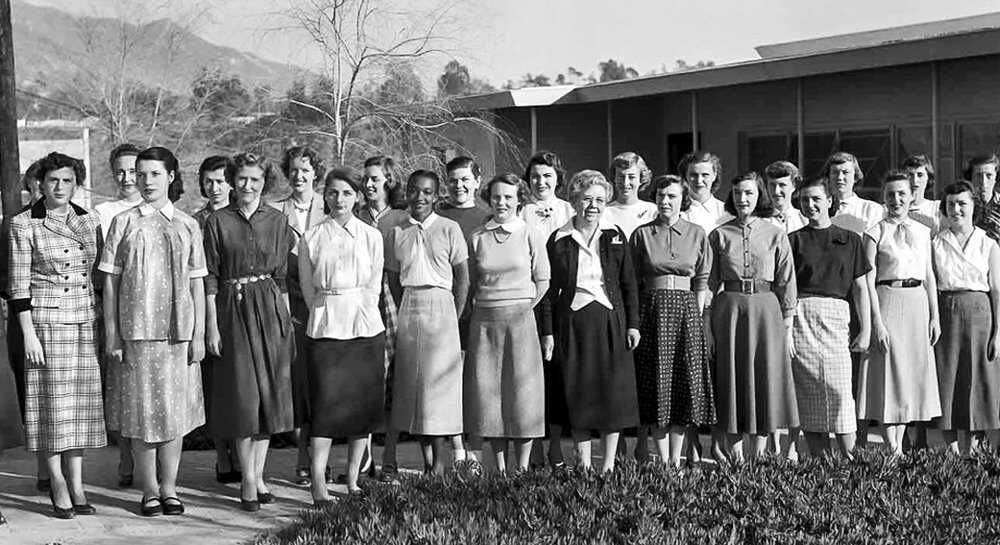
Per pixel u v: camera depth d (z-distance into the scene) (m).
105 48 27.28
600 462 9.16
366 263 8.03
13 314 7.89
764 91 23.77
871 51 19.00
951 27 23.31
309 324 8.00
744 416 8.20
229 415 7.86
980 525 6.13
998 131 18.14
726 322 8.22
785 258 8.21
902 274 8.63
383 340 8.12
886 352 8.60
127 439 8.56
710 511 6.10
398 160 20.14
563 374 8.15
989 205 9.25
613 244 8.16
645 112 27.75
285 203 8.75
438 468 8.57
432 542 5.39
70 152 31.78
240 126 24.47
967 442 8.98
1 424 7.57
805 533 5.93
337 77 20.17
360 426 8.01
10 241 7.64
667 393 8.20
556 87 26.58
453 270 8.31
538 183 9.14
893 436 8.77
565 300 8.16
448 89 22.25
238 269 7.89
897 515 6.19
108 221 8.58
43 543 7.21
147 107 27.59
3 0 12.11
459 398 8.32
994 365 8.82
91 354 7.81
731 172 24.89
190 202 25.00
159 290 7.66
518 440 8.23
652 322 8.20
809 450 8.74
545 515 5.90
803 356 8.30
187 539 7.29
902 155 20.27
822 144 22.16
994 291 8.83
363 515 5.96
